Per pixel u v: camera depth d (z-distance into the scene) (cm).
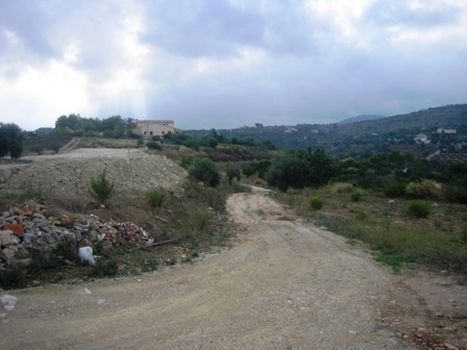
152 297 757
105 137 7512
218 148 8275
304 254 1186
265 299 756
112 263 913
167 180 2855
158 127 10206
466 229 1603
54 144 5812
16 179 1677
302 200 2773
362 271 990
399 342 583
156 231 1360
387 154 6725
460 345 578
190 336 583
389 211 2352
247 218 2052
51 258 900
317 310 706
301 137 16762
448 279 936
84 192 1708
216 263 1048
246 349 547
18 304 689
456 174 4794
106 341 560
